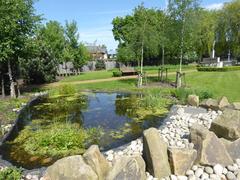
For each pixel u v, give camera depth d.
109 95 17.19
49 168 5.01
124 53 23.77
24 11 16.05
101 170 4.95
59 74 35.66
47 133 8.52
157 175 5.11
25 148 7.77
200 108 11.56
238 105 9.46
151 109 12.07
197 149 5.55
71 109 13.22
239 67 30.94
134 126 9.66
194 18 18.45
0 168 6.27
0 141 8.45
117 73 28.34
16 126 10.23
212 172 5.18
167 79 22.72
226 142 5.86
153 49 21.03
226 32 39.66
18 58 17.59
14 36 15.77
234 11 38.38
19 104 14.41
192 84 18.84
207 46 41.78
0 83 18.80
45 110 13.12
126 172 4.74
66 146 7.62
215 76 23.66
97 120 10.75
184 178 5.08
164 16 20.17
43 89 20.83
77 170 4.77
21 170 6.07
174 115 10.60
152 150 5.21
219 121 6.62
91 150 5.01
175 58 45.78
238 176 5.00
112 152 6.95
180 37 18.95
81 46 39.31
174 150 5.24
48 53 25.89
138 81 19.77
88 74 36.50
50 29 34.72
